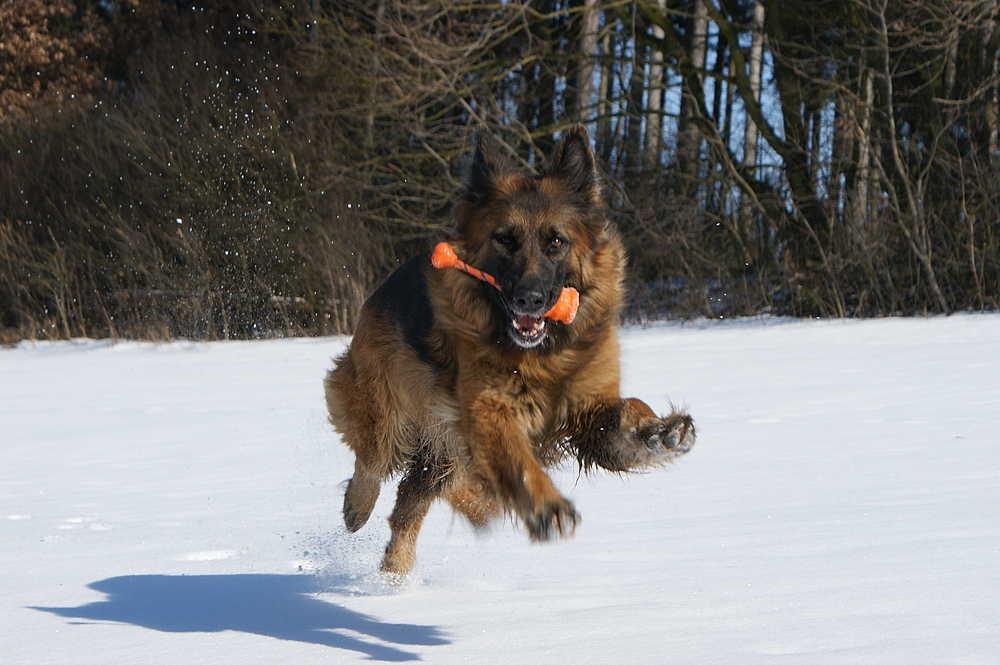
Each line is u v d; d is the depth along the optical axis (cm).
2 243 2645
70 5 3578
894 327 1916
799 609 381
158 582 496
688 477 700
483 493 514
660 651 342
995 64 2431
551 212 514
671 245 2625
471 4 2528
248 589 483
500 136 2641
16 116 3072
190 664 355
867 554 459
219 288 2495
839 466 695
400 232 2761
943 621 353
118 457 922
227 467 853
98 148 2720
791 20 2733
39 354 2206
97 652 373
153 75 2847
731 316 2567
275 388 1429
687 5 3772
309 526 634
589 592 437
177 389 1463
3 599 462
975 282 2359
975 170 2341
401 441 598
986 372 1218
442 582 498
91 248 2645
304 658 358
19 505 709
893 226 2409
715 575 445
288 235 2495
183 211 2597
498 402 505
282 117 2702
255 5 2931
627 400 500
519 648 360
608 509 624
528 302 481
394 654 362
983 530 486
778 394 1127
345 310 2420
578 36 2806
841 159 2431
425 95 2548
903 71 2462
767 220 2684
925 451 727
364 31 2808
